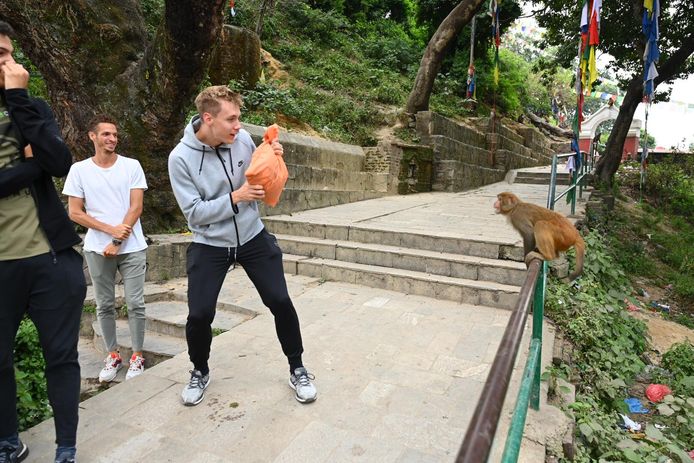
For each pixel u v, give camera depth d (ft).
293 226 22.39
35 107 6.91
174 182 8.57
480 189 44.65
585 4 27.53
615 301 20.24
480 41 66.08
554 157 20.76
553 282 16.53
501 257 17.08
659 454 10.10
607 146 48.16
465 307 15.37
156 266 17.97
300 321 13.99
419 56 64.08
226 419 8.91
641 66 45.42
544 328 13.65
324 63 49.98
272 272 9.21
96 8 18.10
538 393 9.16
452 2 64.69
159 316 14.67
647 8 29.84
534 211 11.17
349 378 10.53
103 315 11.95
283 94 36.09
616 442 10.28
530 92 99.86
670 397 12.67
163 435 8.45
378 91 47.29
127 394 9.83
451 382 10.37
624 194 49.70
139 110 19.03
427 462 7.70
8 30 6.86
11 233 7.00
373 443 8.19
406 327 13.56
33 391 10.33
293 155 27.48
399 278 16.98
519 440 4.69
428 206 29.71
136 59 19.15
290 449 8.03
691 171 55.93
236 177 8.93
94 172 11.48
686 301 28.58
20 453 7.77
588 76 27.91
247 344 12.37
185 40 16.56
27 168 6.94
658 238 38.17
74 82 18.10
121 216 11.62
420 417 8.98
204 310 8.75
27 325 10.73
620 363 14.94
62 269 7.41
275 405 9.39
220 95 8.17
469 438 3.05
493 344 12.39
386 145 37.45
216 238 8.79
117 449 8.04
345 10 69.77
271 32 50.55
